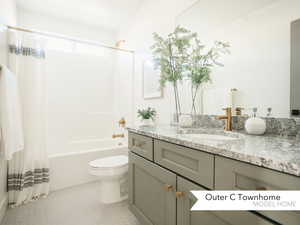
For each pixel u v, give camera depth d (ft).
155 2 6.55
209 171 2.24
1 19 4.98
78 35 9.60
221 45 4.12
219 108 4.20
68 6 7.86
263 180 1.65
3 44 5.18
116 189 5.70
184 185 2.67
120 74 9.63
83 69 9.66
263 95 3.32
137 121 7.92
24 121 5.74
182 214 2.73
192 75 4.76
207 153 2.27
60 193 6.22
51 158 6.36
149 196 3.71
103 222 4.63
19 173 5.55
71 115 9.24
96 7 7.90
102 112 10.23
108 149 7.53
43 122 6.12
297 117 2.84
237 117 3.79
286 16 2.99
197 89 4.78
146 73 7.14
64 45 9.37
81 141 9.25
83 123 9.59
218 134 3.63
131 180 4.49
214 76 4.32
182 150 2.73
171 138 2.90
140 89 7.68
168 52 5.08
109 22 9.37
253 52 3.48
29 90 5.86
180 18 5.31
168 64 5.07
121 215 4.95
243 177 1.84
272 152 1.82
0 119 4.22
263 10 3.31
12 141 4.37
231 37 3.90
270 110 3.21
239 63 3.74
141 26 7.57
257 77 3.42
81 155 6.95
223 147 2.06
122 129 9.14
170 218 3.02
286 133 2.95
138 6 7.73
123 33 9.42
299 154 1.73
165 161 3.14
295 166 1.39
